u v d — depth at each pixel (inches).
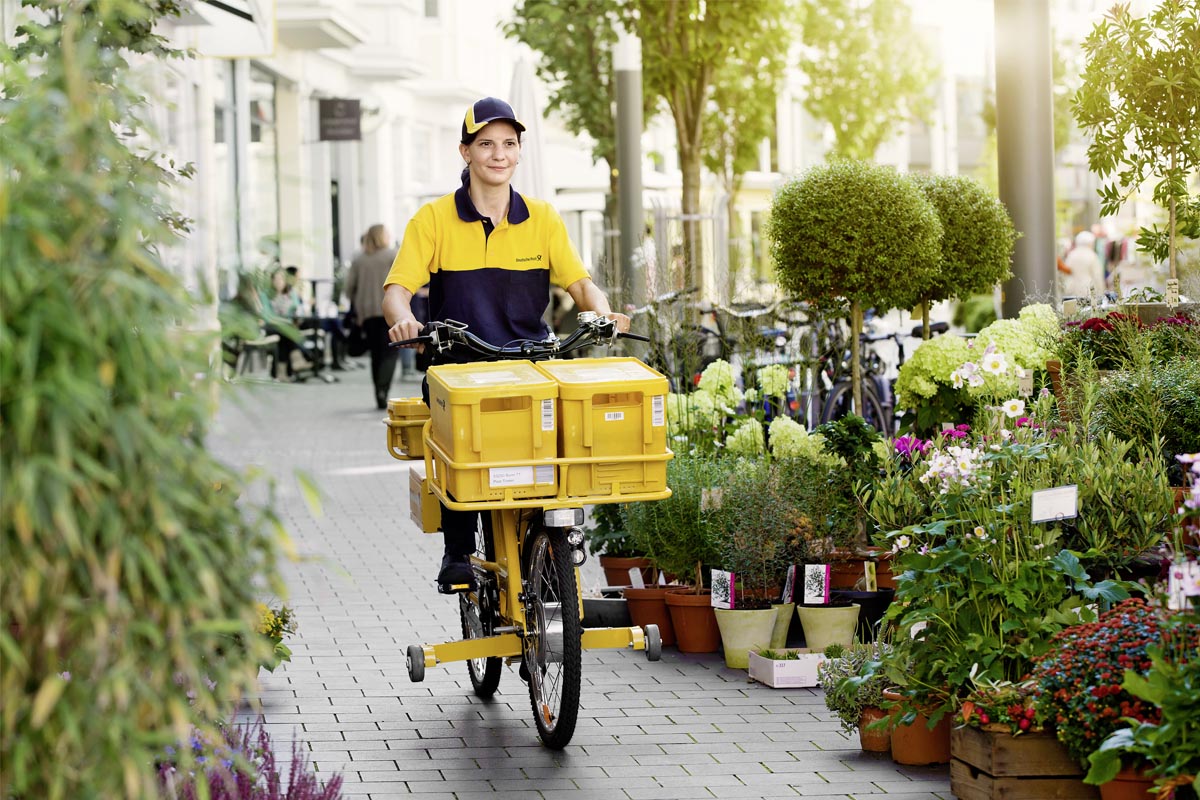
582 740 236.8
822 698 258.8
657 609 300.7
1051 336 343.3
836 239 356.8
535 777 218.4
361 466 577.6
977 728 194.1
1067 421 265.3
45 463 110.2
